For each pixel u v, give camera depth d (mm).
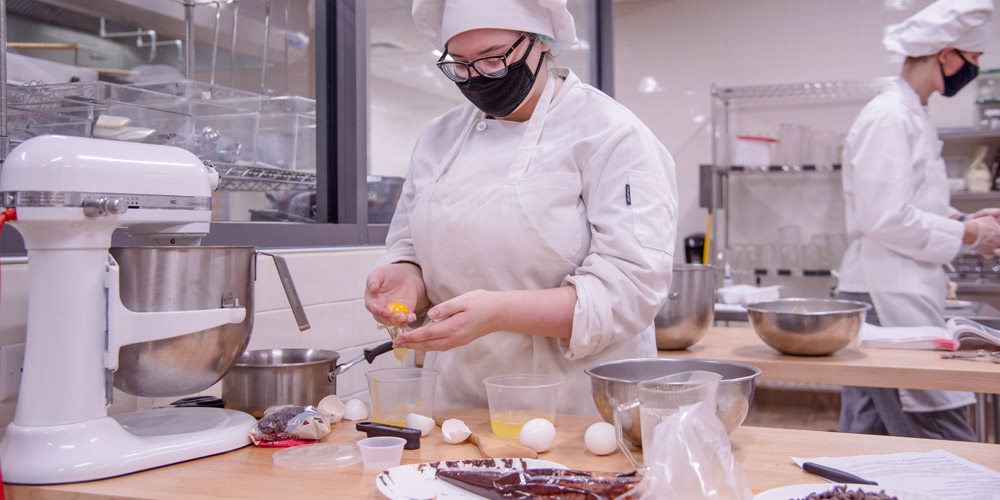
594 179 1374
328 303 1848
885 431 2717
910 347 2182
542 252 1379
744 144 4734
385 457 1036
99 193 1029
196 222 1184
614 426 1116
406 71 3248
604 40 3961
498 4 1294
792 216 5055
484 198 1394
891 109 2648
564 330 1278
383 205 2428
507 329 1257
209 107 1702
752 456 1095
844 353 2135
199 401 1401
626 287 1282
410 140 3266
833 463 1050
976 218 2629
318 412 1204
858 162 2662
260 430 1166
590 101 1436
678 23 5254
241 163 1780
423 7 1464
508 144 1455
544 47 1400
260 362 1421
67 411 1023
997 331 2119
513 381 1296
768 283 5070
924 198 2764
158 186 1105
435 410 1415
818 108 5012
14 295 1190
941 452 1097
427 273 1500
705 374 1009
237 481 994
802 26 4984
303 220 2031
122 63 2305
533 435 1098
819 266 4695
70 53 2182
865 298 2791
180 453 1076
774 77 5062
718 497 831
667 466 844
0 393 1169
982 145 4570
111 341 1044
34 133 1396
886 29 4801
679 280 2135
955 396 2514
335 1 2049
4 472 1009
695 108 5250
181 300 1093
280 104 1900
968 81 2736
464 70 1385
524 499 881
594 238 1349
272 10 2105
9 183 1015
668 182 1429
